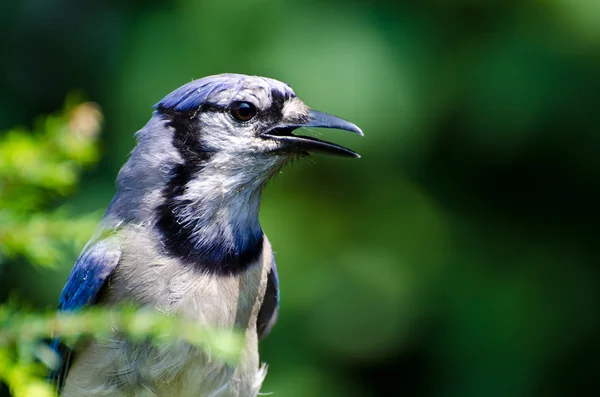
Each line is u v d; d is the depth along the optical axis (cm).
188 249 657
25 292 1089
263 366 739
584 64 1100
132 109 1131
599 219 1180
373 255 1167
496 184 1186
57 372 694
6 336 564
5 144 675
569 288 1155
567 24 1104
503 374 1123
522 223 1191
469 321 1148
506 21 1123
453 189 1187
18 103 1273
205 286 653
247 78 702
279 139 702
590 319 1140
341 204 1180
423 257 1170
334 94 1085
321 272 1159
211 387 663
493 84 1112
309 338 1149
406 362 1170
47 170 689
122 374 647
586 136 1123
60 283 1088
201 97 683
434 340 1155
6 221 655
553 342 1130
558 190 1181
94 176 1130
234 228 675
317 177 1174
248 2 1123
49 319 568
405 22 1128
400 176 1177
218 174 679
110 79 1205
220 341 556
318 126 718
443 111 1134
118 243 660
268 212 1162
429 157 1167
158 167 675
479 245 1179
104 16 1248
